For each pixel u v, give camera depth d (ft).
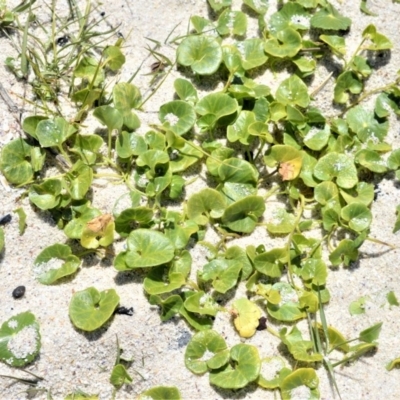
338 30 2.18
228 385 1.78
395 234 2.01
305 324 1.90
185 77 2.11
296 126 2.03
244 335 1.86
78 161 1.93
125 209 1.86
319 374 1.86
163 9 2.18
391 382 1.88
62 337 1.84
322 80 2.14
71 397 1.83
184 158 1.99
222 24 2.13
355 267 1.97
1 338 1.81
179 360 1.85
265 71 2.13
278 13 2.15
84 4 2.15
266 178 2.02
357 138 2.07
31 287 1.89
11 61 2.04
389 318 1.93
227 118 2.01
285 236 1.98
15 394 1.83
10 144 1.94
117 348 1.83
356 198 1.98
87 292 1.84
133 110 2.05
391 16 2.20
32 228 1.93
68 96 2.05
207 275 1.87
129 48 2.12
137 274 1.90
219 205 1.93
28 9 2.11
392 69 2.15
